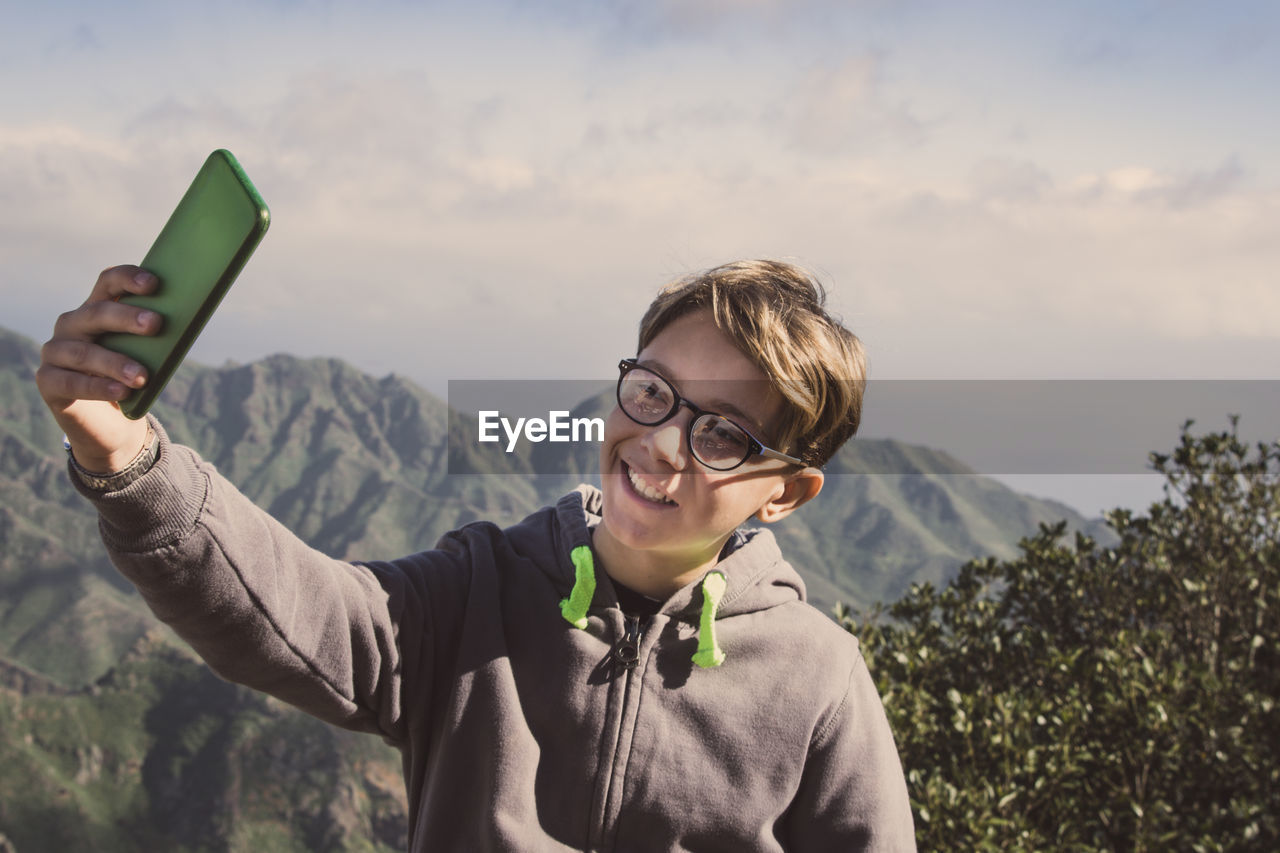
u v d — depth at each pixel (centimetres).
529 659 101
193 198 67
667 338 97
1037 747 332
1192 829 348
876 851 104
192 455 82
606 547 105
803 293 103
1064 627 437
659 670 101
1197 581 429
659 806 97
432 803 96
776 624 108
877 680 367
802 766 103
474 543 109
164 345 66
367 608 93
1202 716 357
